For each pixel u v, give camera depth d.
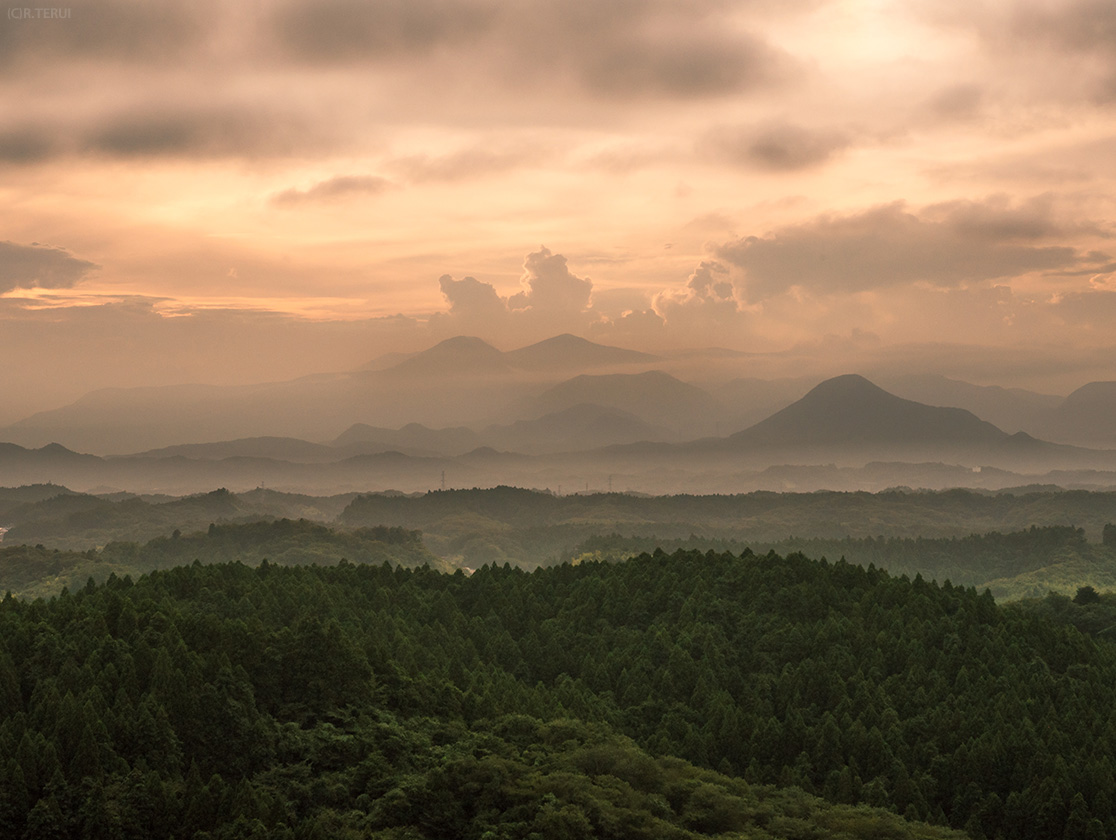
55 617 159.12
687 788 141.75
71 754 127.69
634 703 182.75
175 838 122.00
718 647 197.50
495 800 132.38
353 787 136.62
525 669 197.75
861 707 176.75
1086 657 197.62
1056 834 148.75
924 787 158.75
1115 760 159.12
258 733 140.00
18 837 119.81
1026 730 164.00
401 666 172.25
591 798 129.62
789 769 161.12
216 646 154.12
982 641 199.00
